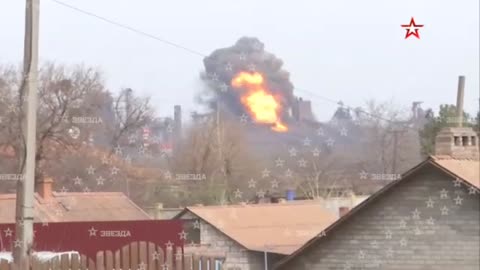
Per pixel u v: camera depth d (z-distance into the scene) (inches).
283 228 3097.9
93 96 3614.7
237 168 3654.0
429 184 2284.7
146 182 3597.4
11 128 2696.9
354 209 2365.9
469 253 2230.6
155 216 3484.3
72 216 2960.1
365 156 3422.7
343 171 3499.0
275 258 2920.8
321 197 3558.1
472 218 2226.9
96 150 3555.6
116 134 3602.4
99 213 3038.9
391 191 2336.4
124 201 3181.6
